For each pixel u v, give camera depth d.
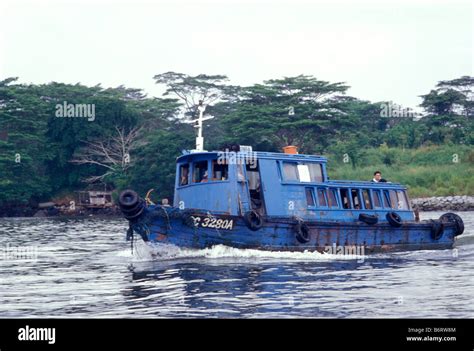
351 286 70.88
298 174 94.62
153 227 85.56
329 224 93.88
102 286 72.00
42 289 71.25
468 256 97.81
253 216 87.25
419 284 72.50
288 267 81.62
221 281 72.56
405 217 107.56
